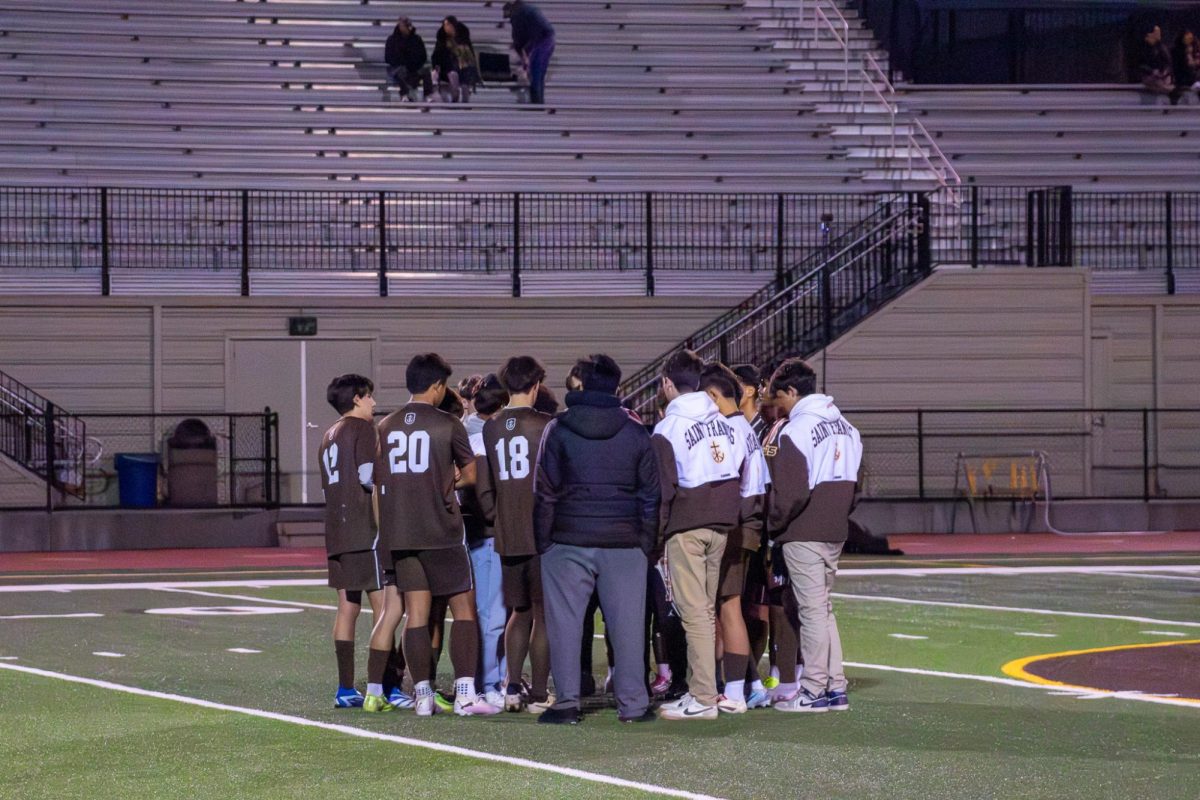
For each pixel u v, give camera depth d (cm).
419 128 3703
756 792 952
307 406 3203
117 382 3152
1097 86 4097
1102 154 3944
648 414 3070
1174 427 3394
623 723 1189
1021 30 4569
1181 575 2345
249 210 3422
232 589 2183
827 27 4244
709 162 3716
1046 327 3192
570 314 3288
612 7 4134
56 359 3133
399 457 1206
